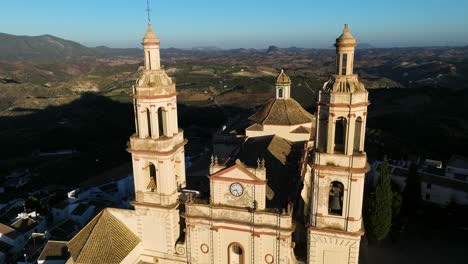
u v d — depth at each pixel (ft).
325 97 112.06
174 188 141.69
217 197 129.29
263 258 127.75
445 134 411.95
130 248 139.23
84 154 499.92
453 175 269.23
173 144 139.23
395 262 185.68
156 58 133.90
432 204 248.32
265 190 126.72
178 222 144.36
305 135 192.95
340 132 126.72
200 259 137.59
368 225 195.42
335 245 119.96
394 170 273.54
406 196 229.25
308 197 171.42
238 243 129.70
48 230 249.96
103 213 144.46
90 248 134.21
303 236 150.41
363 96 110.83
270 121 197.36
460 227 221.87
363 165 112.27
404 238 209.56
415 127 446.19
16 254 231.50
